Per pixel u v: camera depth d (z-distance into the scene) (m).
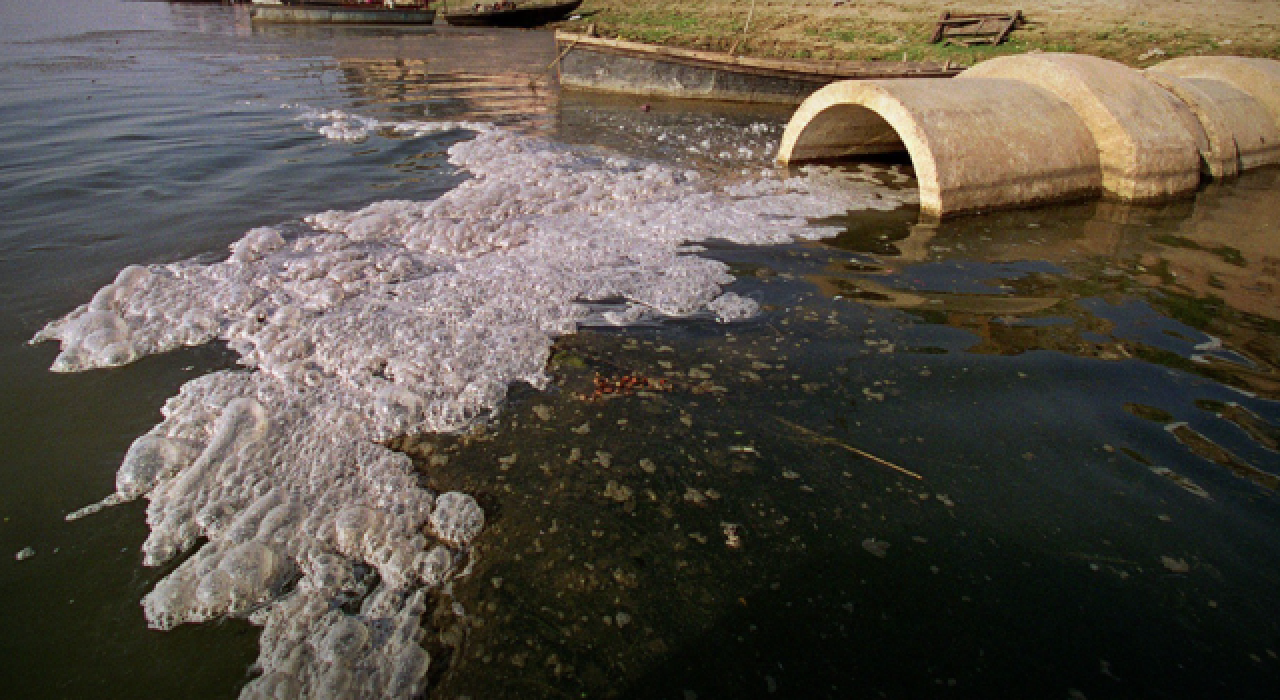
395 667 1.72
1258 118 6.87
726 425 2.65
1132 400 2.78
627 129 8.23
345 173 5.82
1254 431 2.58
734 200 5.47
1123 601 1.89
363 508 2.16
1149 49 12.45
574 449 2.51
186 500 2.23
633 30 18.47
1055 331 3.35
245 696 1.64
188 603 1.87
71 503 2.22
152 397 2.77
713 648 1.77
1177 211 5.38
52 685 1.67
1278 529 2.12
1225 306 3.63
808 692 1.66
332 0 25.14
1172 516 2.19
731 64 10.20
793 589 1.94
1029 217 5.20
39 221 4.50
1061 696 1.64
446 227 4.44
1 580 1.93
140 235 4.33
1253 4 14.44
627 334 3.32
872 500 2.27
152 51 14.18
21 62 11.84
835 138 6.79
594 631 1.82
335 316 3.35
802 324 3.43
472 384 2.86
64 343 3.08
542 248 4.30
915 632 1.81
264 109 8.32
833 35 16.30
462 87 10.94
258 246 4.11
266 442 2.47
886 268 4.13
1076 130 5.62
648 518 2.20
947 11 15.27
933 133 5.06
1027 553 2.05
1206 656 1.74
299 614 1.87
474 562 2.03
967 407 2.74
